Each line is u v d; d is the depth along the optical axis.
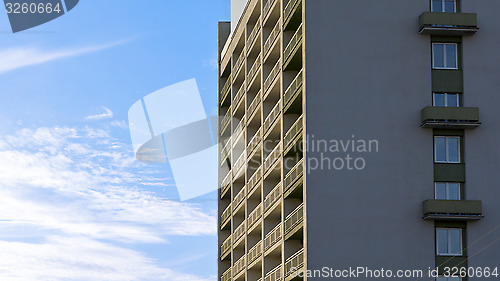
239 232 71.25
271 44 62.88
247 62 71.62
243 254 73.00
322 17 53.00
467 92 52.34
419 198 51.00
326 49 52.62
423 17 52.47
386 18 53.06
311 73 52.22
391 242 50.28
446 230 50.72
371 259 50.12
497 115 52.06
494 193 51.16
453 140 51.78
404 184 51.06
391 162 51.28
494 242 50.50
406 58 52.66
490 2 53.38
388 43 52.72
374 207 50.69
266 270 61.50
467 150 51.50
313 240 50.19
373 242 50.28
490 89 52.41
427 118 51.22
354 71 52.38
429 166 51.38
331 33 52.84
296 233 53.62
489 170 51.41
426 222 50.56
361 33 52.84
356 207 50.69
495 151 51.62
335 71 52.38
